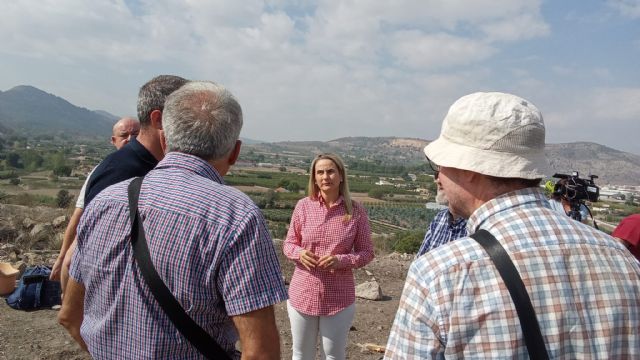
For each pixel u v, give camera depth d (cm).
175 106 174
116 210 166
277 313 538
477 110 139
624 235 345
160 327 156
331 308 341
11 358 383
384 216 7162
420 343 127
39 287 492
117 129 356
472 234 137
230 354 171
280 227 3491
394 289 684
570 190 380
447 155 142
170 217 156
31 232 870
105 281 164
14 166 8288
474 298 124
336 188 352
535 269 125
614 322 124
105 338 164
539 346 119
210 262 153
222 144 175
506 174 134
